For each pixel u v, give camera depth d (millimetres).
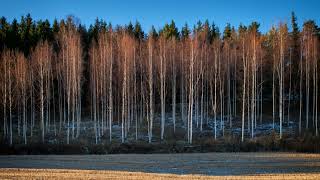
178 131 49625
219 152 39688
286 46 50219
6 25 73562
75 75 47250
